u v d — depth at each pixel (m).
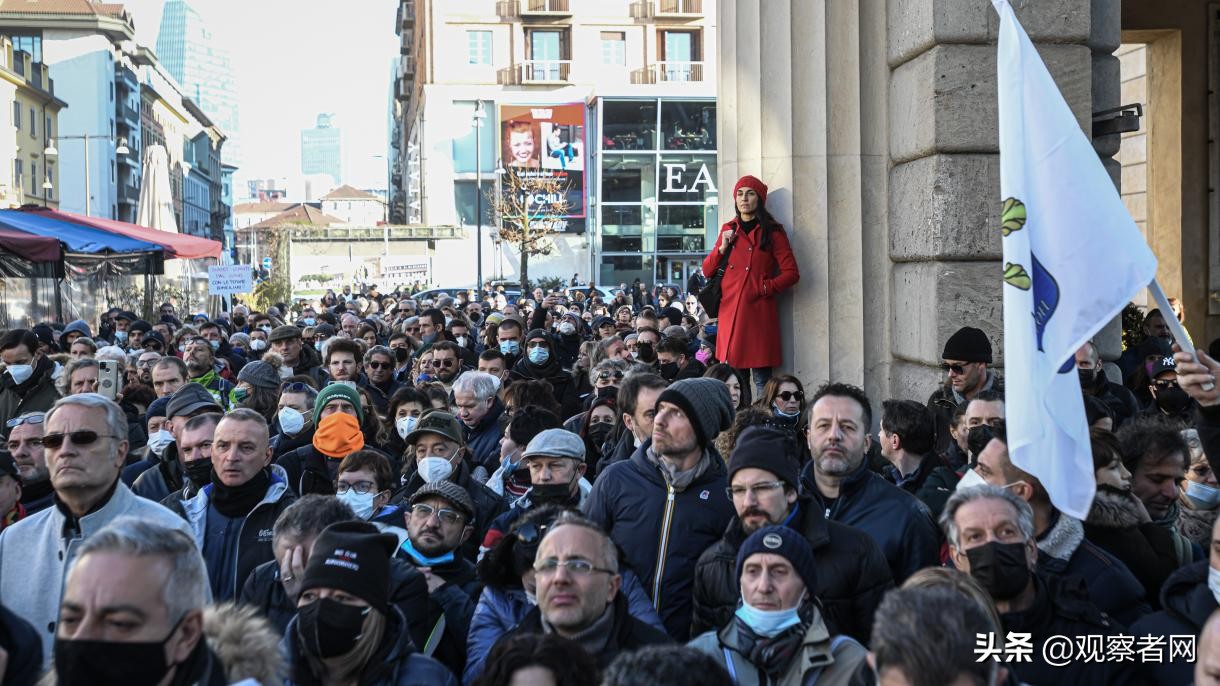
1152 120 17.34
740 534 4.40
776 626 3.70
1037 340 4.40
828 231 8.96
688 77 61.12
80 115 78.25
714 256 9.12
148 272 23.98
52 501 6.00
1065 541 4.26
